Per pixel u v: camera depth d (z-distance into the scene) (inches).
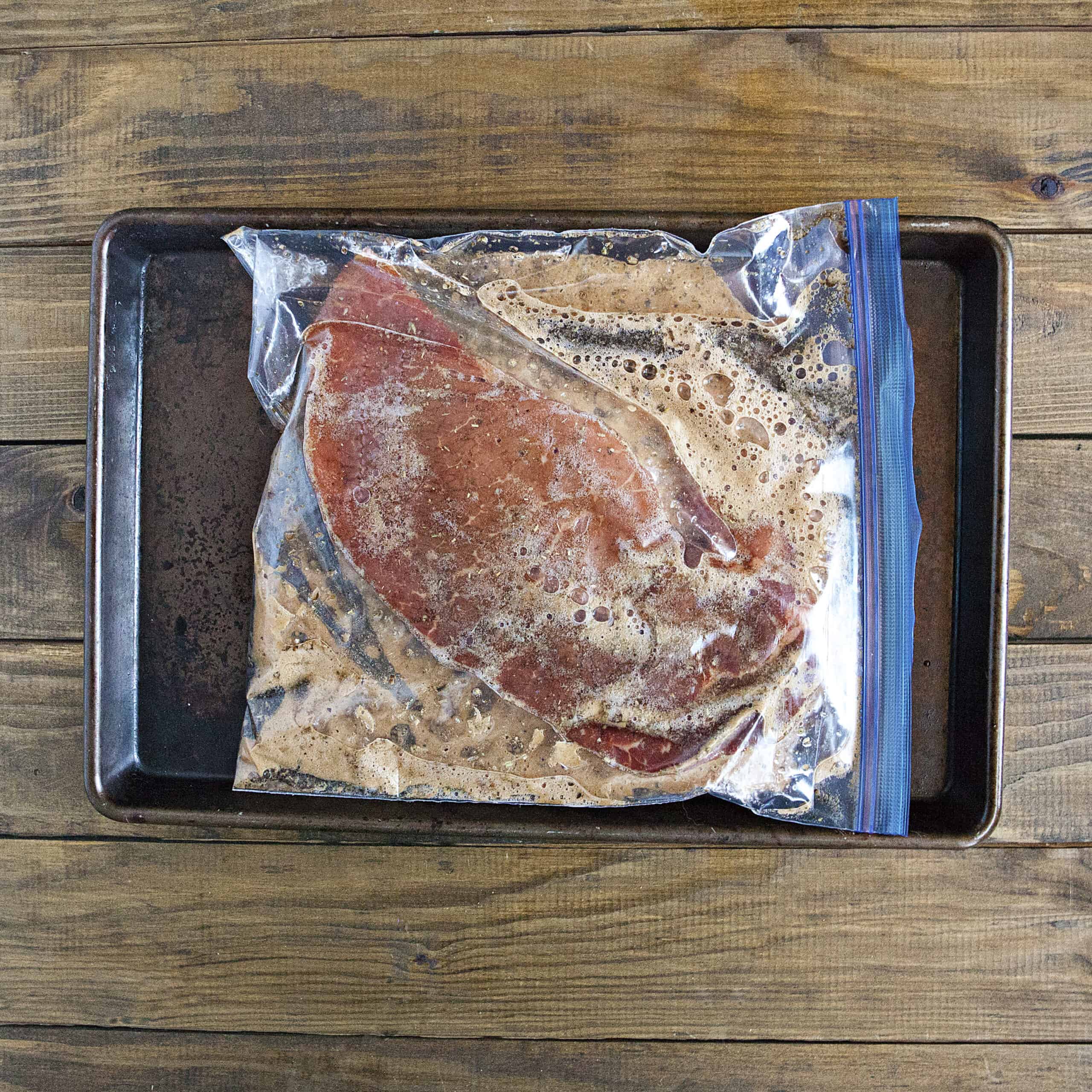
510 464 20.6
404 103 23.4
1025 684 23.3
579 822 21.4
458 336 21.2
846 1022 23.4
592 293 21.4
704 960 23.5
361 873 23.5
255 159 23.4
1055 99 23.2
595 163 23.3
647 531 20.6
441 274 21.5
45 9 23.4
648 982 23.5
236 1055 23.6
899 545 21.4
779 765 21.1
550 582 20.6
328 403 20.9
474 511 20.6
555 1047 23.6
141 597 22.5
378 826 21.5
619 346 21.2
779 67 23.3
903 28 23.2
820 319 21.4
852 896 23.4
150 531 22.5
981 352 21.9
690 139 23.3
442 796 21.3
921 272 22.4
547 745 21.2
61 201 23.5
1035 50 23.1
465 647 20.7
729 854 23.5
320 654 21.2
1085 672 23.2
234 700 22.4
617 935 23.5
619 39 23.3
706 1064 23.5
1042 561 23.3
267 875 23.5
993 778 21.6
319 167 23.4
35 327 23.6
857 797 21.5
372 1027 23.6
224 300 22.4
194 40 23.4
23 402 23.6
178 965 23.6
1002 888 23.4
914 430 22.4
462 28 23.3
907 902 23.4
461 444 20.7
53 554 23.6
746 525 21.0
